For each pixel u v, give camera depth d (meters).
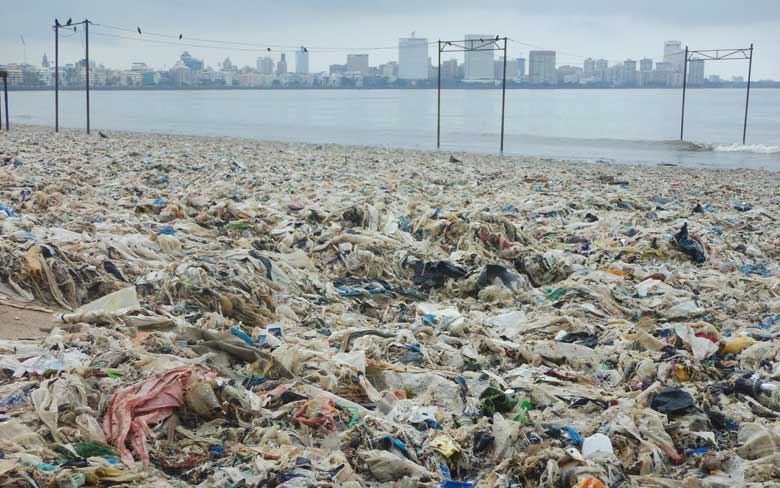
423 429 8.45
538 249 17.98
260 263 14.52
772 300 14.13
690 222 21.89
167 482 7.09
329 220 19.36
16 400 8.20
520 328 12.56
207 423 8.27
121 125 88.50
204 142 52.91
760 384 9.63
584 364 10.88
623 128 88.81
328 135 75.38
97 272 12.98
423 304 13.98
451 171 35.44
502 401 9.12
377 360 10.48
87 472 6.81
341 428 8.30
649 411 8.77
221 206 19.72
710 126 91.94
